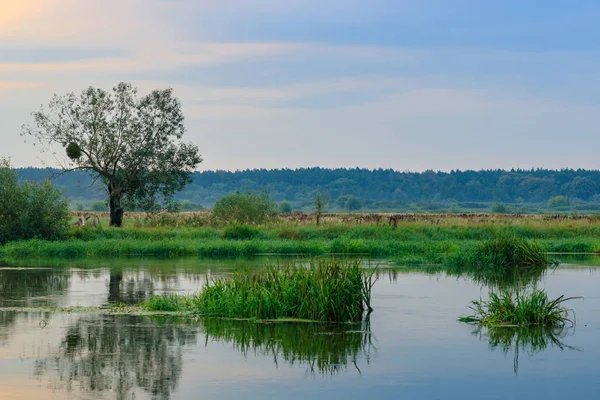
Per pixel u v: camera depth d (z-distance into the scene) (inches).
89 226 1825.8
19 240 1584.6
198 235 1811.0
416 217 3031.5
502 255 1299.2
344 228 1927.9
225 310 748.0
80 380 503.2
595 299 869.2
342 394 476.1
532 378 515.8
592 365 551.2
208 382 500.7
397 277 1095.6
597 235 1963.6
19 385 490.0
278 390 484.1
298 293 744.3
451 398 469.7
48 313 753.6
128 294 891.4
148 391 479.2
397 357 573.0
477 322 716.0
